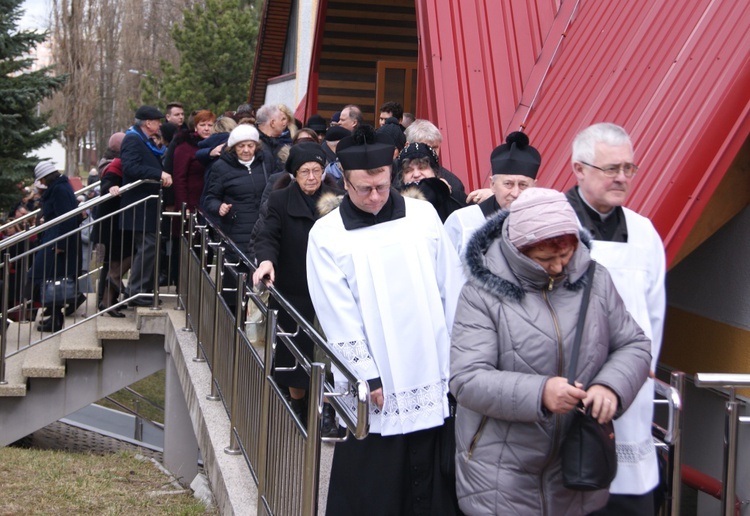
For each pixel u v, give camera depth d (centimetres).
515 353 290
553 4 787
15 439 816
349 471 350
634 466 326
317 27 1355
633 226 337
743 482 379
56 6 3959
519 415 279
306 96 1423
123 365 836
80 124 3988
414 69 1400
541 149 622
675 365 628
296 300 514
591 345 290
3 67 1858
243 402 493
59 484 646
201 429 579
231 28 3394
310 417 337
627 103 550
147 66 5103
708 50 509
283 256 511
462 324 298
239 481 470
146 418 1198
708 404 585
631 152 325
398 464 345
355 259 354
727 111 473
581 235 311
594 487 280
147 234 841
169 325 802
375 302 352
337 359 318
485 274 297
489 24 806
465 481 303
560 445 292
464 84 764
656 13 602
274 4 2019
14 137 1842
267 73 2298
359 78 1434
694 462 597
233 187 708
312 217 507
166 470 748
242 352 503
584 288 297
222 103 3369
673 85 516
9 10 1856
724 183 514
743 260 546
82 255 897
